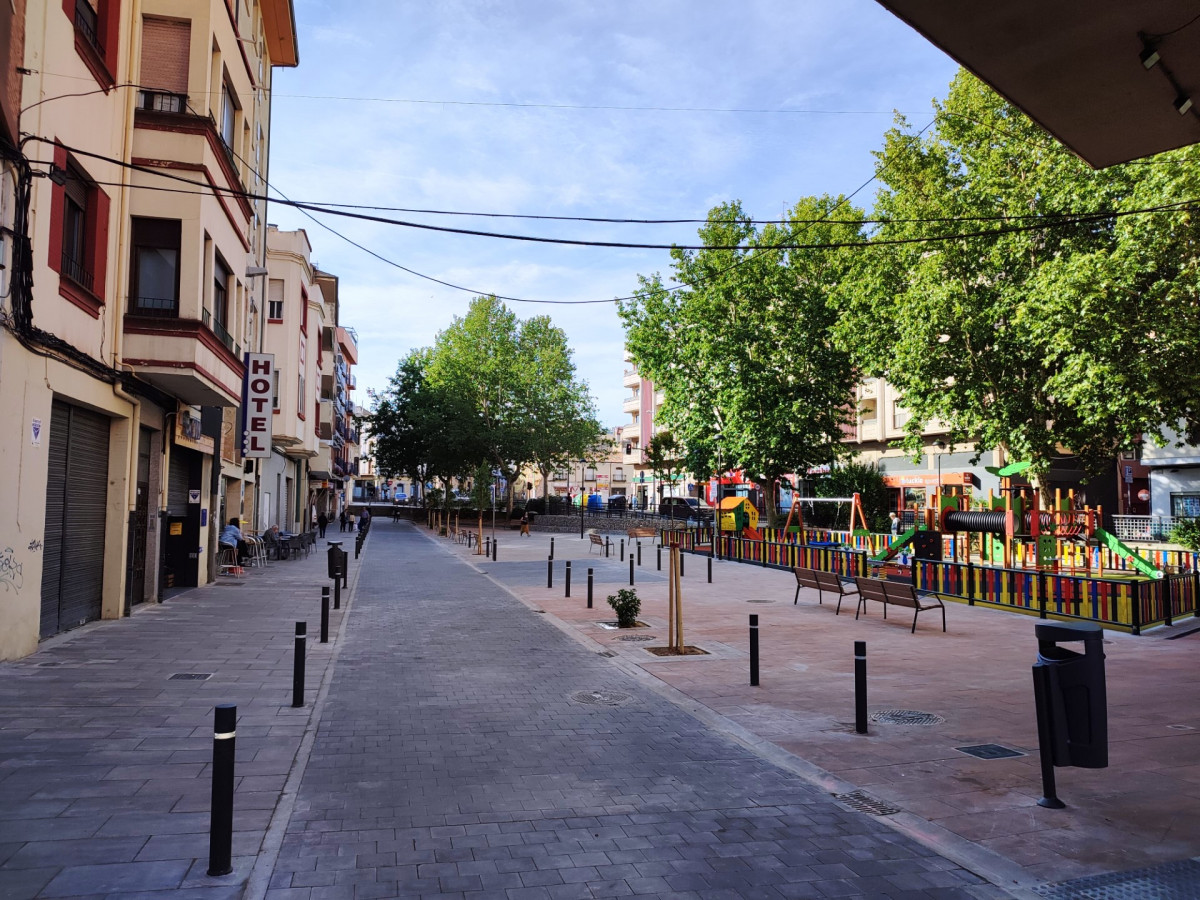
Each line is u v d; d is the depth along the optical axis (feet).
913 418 83.97
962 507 89.76
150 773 19.06
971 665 33.91
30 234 30.04
